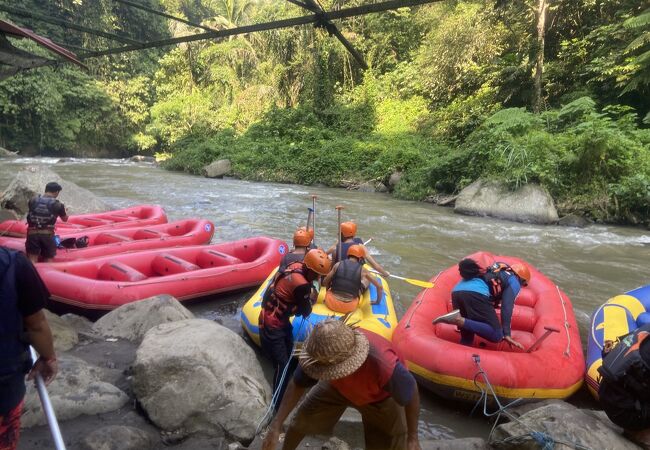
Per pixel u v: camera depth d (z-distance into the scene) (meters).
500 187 13.16
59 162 26.44
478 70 19.00
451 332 4.59
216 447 3.02
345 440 3.28
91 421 3.16
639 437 2.97
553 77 17.55
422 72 21.77
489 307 4.14
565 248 9.66
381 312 4.94
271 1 33.97
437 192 15.46
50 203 6.08
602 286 7.29
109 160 29.41
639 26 14.16
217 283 6.08
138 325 4.52
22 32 4.46
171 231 8.38
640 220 12.18
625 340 2.98
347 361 1.98
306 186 18.77
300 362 2.04
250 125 26.08
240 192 16.20
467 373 3.80
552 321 4.63
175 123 28.89
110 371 3.78
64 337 4.23
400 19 26.11
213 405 3.20
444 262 8.24
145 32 34.88
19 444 2.83
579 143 13.01
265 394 3.50
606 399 2.97
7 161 25.34
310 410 2.34
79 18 31.22
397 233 10.49
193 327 3.80
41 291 1.99
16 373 1.91
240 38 29.77
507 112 14.66
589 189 12.83
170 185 17.59
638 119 15.53
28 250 6.04
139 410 3.29
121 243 7.12
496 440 3.16
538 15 16.56
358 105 24.08
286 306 3.55
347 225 5.52
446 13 22.62
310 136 22.91
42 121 29.33
